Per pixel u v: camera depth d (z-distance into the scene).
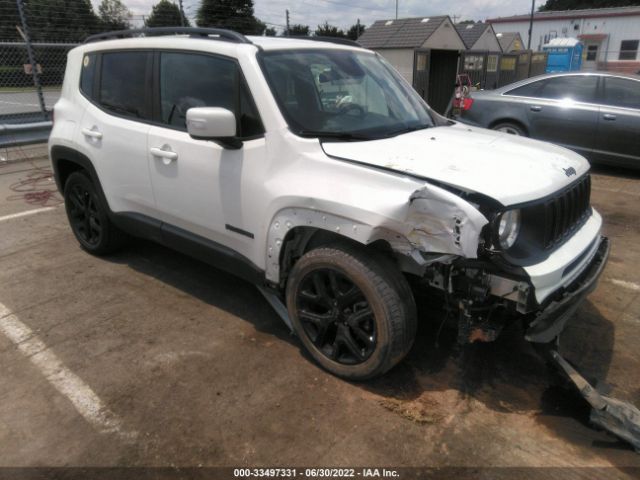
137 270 4.44
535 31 41.62
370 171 2.60
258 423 2.66
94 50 4.22
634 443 2.45
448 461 2.43
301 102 3.07
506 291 2.48
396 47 22.22
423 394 2.88
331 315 2.91
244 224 3.16
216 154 3.20
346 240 2.81
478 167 2.69
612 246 5.01
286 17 15.62
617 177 7.70
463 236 2.31
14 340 3.40
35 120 9.74
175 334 3.47
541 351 2.78
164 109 3.59
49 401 2.83
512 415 2.72
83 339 3.41
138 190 3.85
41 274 4.37
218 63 3.25
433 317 3.60
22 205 6.28
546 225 2.63
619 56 38.44
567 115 7.75
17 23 11.59
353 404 2.79
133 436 2.58
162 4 16.55
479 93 8.75
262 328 3.54
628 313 3.76
